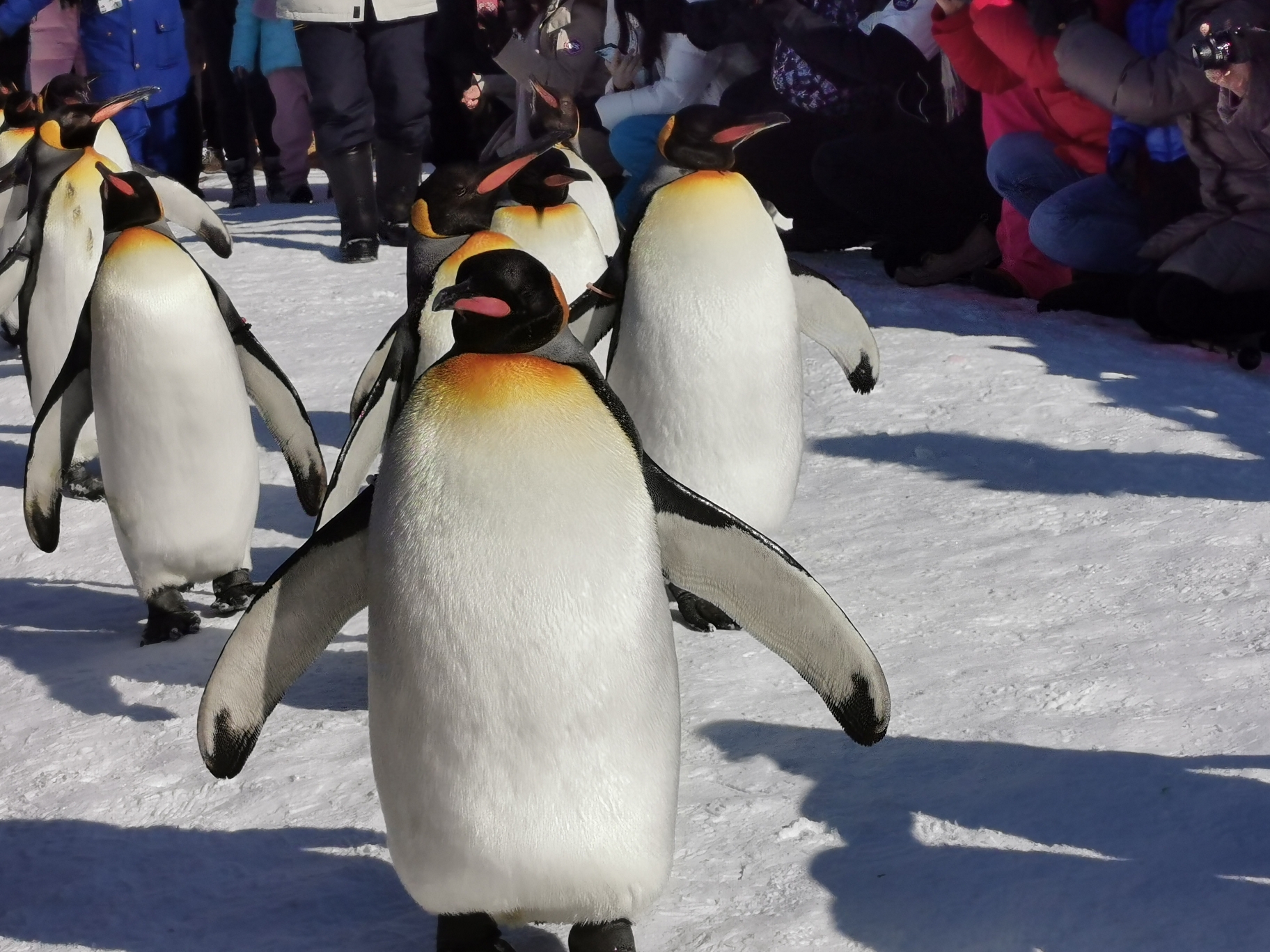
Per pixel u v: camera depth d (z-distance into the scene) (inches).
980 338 262.1
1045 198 284.8
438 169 153.6
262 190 593.9
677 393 147.4
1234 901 94.0
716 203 144.7
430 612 86.4
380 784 92.1
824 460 206.7
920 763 117.0
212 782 125.1
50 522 155.1
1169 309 248.7
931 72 305.9
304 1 360.2
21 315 218.8
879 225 313.3
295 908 104.4
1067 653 136.0
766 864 103.9
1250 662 130.1
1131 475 188.7
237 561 165.3
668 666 90.7
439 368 90.6
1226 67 230.7
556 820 87.8
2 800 126.5
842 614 93.7
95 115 215.0
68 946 102.4
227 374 153.2
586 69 357.1
